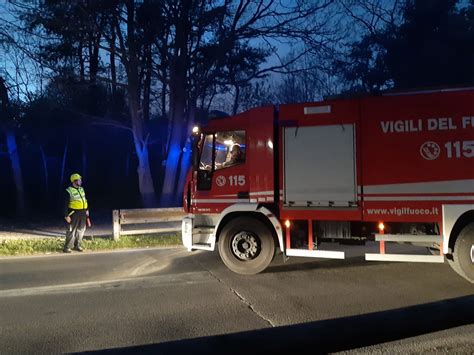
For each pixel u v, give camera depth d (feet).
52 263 28.84
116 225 37.96
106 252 33.14
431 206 22.13
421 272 24.63
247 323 16.84
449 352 13.99
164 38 66.85
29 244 36.14
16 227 54.34
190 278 24.04
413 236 22.58
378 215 22.82
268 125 24.59
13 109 75.05
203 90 72.18
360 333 15.70
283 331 15.99
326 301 19.45
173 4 64.03
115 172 97.14
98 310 18.61
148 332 16.01
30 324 16.97
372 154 23.02
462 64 70.18
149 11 62.44
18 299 20.38
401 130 22.66
